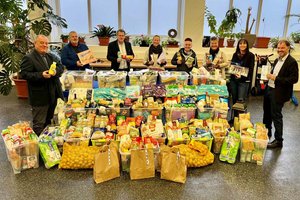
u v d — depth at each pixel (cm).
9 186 245
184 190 244
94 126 309
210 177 265
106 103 326
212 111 331
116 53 436
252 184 255
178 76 362
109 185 248
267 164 291
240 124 321
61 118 314
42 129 326
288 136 364
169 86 353
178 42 591
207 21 589
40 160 286
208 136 299
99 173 250
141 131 303
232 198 235
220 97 346
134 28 635
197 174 269
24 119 405
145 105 327
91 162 269
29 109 450
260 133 294
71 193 237
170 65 518
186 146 290
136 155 256
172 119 334
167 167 255
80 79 353
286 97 315
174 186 249
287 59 305
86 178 258
